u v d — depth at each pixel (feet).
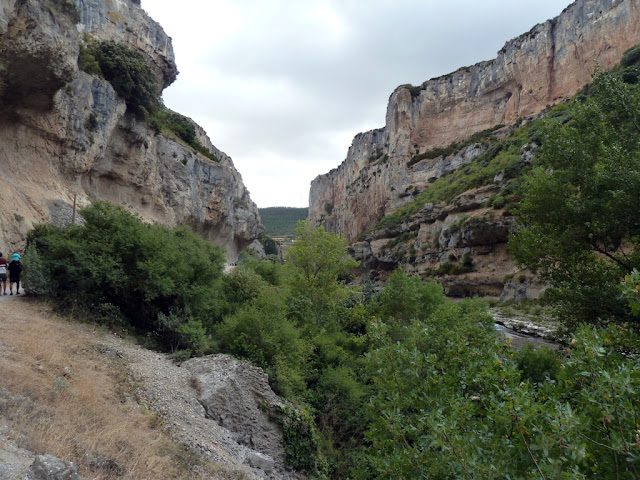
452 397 18.57
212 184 184.65
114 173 119.55
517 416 13.80
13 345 25.39
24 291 42.60
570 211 41.98
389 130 364.58
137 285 41.01
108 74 113.91
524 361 43.45
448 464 16.22
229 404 32.09
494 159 225.15
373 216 359.25
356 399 43.98
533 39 266.98
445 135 328.49
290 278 77.00
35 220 72.79
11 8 62.23
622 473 14.06
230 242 228.22
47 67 72.28
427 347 27.35
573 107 45.55
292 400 39.37
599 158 39.70
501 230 175.32
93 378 25.98
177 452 22.39
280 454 32.71
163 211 144.15
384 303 71.26
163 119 169.17
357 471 25.13
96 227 43.83
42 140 85.71
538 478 13.08
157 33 189.98
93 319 38.22
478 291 184.03
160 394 28.68
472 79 321.93
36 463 13.57
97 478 15.81
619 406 13.65
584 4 235.40
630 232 37.63
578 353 15.44
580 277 42.22
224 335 41.34
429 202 254.88
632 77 152.66
